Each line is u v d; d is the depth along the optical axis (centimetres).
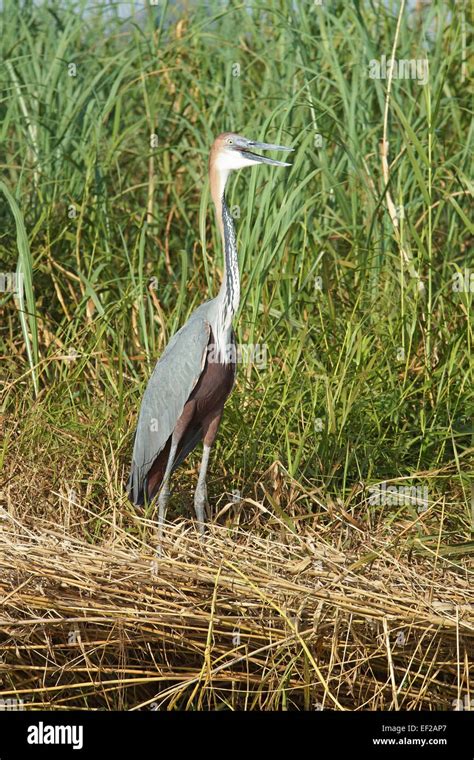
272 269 1201
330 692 721
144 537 835
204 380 942
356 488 947
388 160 1291
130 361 1156
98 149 1350
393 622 723
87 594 736
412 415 1062
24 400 1052
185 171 1405
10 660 731
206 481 998
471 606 743
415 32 1449
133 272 1180
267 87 1377
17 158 1422
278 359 1097
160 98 1409
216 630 724
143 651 731
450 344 1092
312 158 1238
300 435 995
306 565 764
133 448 979
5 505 901
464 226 1277
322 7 1298
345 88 1251
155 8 1495
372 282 1189
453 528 920
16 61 1438
